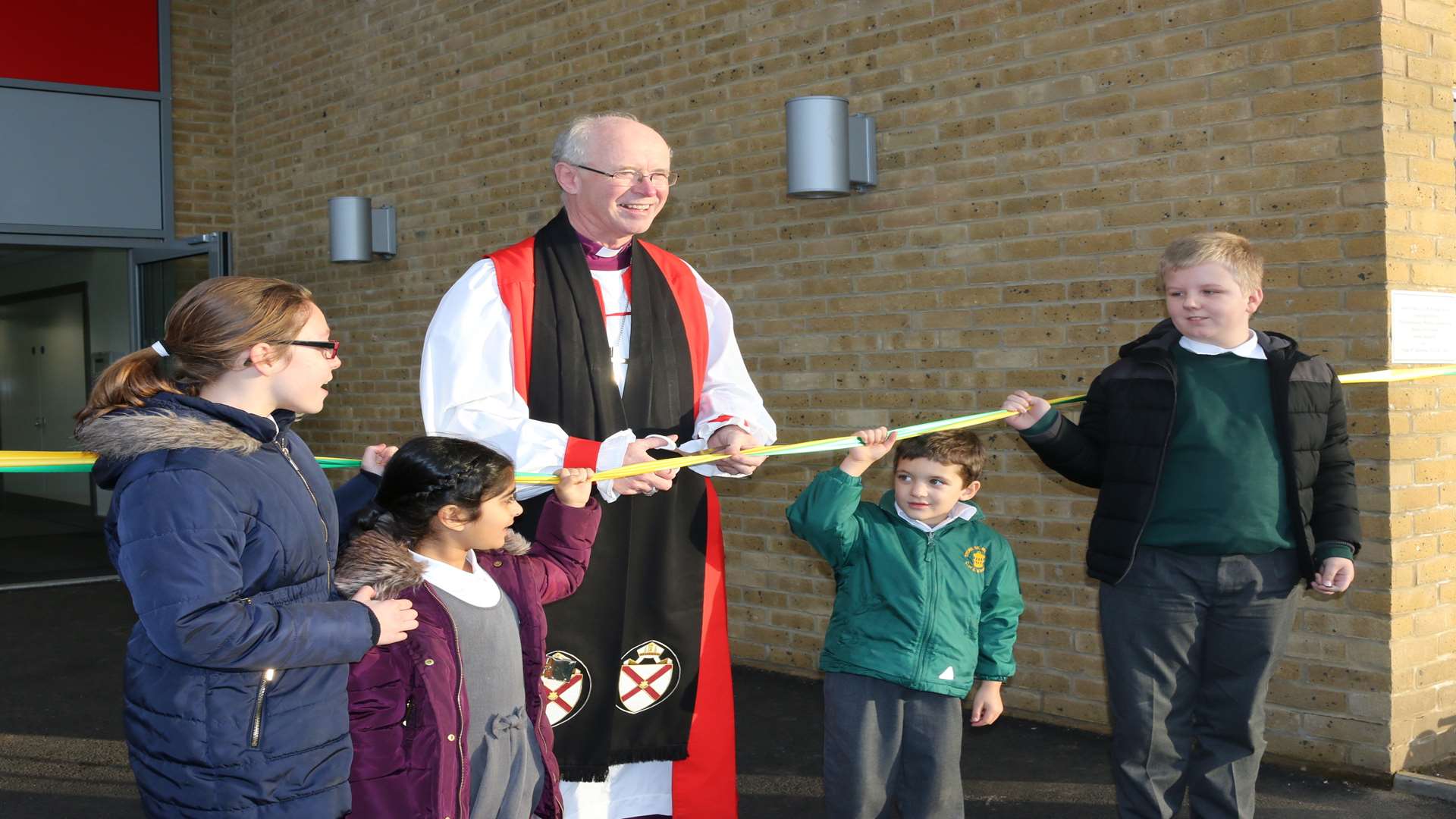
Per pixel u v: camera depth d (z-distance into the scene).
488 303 2.70
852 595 3.01
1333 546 2.88
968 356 4.82
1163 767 2.97
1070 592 4.59
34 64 8.19
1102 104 4.40
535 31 6.48
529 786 2.28
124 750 4.52
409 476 2.14
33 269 13.49
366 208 7.34
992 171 4.71
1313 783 3.89
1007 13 4.65
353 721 2.04
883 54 5.04
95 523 11.94
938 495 2.98
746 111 5.52
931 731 2.95
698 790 2.84
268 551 1.87
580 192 2.73
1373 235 3.79
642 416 2.77
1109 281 4.41
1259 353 2.92
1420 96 3.86
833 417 5.27
